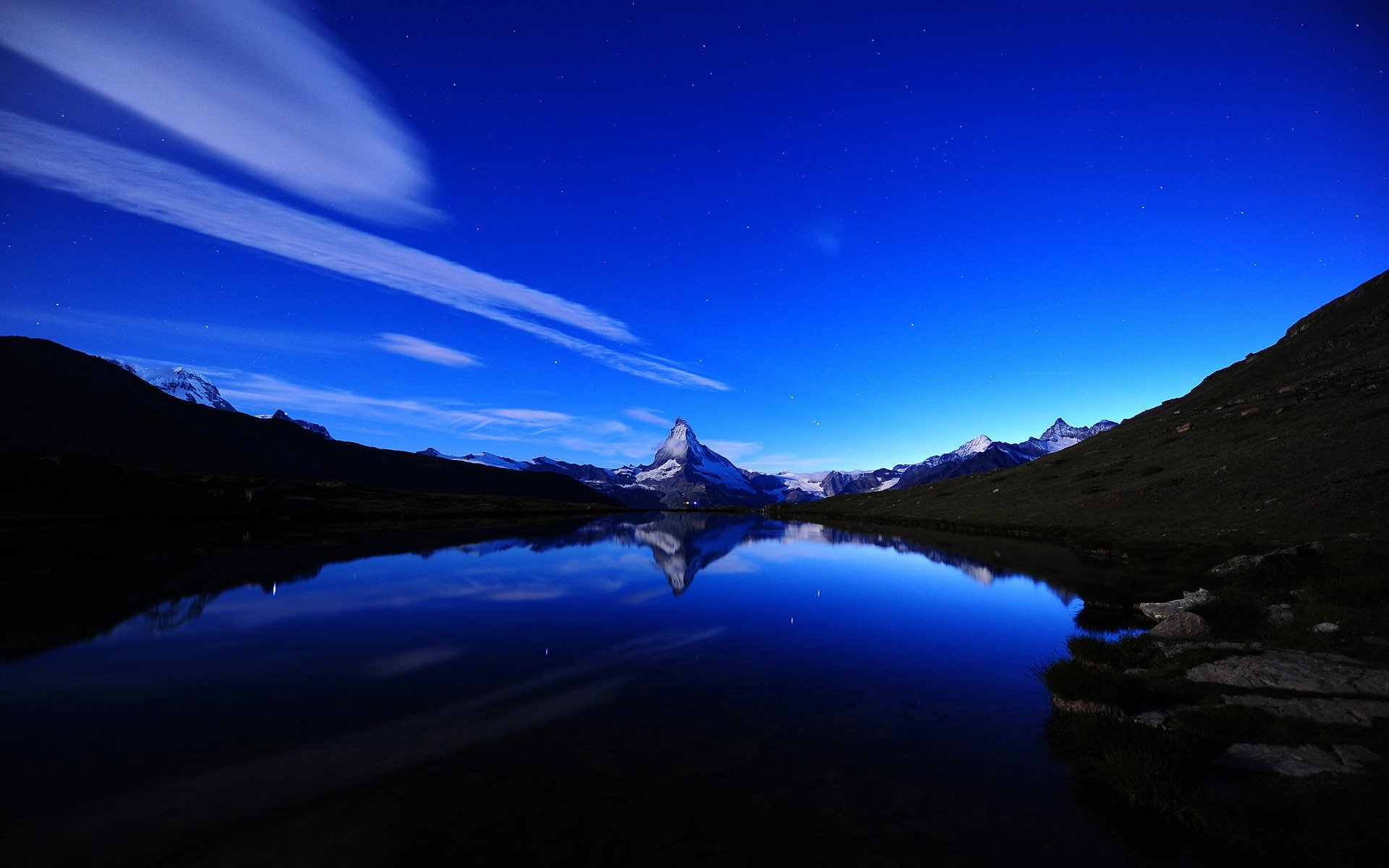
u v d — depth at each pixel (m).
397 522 70.19
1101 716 8.67
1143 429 80.12
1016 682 11.70
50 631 15.41
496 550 40.22
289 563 30.08
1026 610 19.34
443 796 6.81
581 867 5.41
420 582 24.88
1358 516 25.59
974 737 8.81
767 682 11.66
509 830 6.06
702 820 6.34
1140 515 41.75
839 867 5.47
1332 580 14.95
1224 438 53.56
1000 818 6.45
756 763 7.84
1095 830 6.20
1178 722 8.52
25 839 5.75
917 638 15.55
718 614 18.75
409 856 5.55
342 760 7.79
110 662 12.69
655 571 30.20
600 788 7.04
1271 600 15.12
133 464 138.50
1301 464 36.12
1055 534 43.31
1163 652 12.09
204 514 56.53
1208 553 24.59
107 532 42.75
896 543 46.91
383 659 13.14
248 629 16.06
